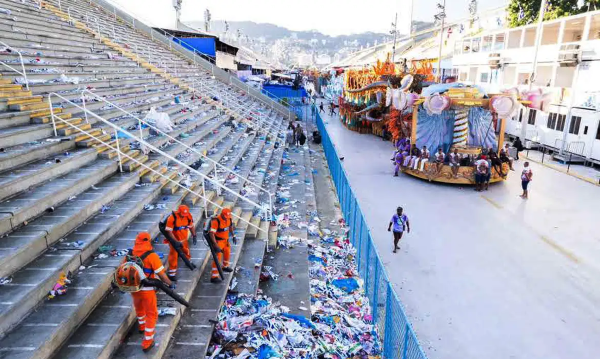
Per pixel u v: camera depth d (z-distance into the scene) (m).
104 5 28.56
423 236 12.13
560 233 12.27
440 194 16.41
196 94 21.45
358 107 32.19
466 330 7.73
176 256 6.97
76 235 6.68
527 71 26.03
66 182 7.72
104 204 8.01
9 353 4.30
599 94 19.50
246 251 9.44
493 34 31.06
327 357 6.40
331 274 9.52
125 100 14.37
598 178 18.25
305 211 12.98
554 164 21.22
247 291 7.77
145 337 5.27
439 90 18.38
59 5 20.42
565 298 8.80
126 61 19.72
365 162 22.19
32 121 9.27
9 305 4.72
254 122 23.41
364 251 8.97
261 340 6.38
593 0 27.84
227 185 12.40
